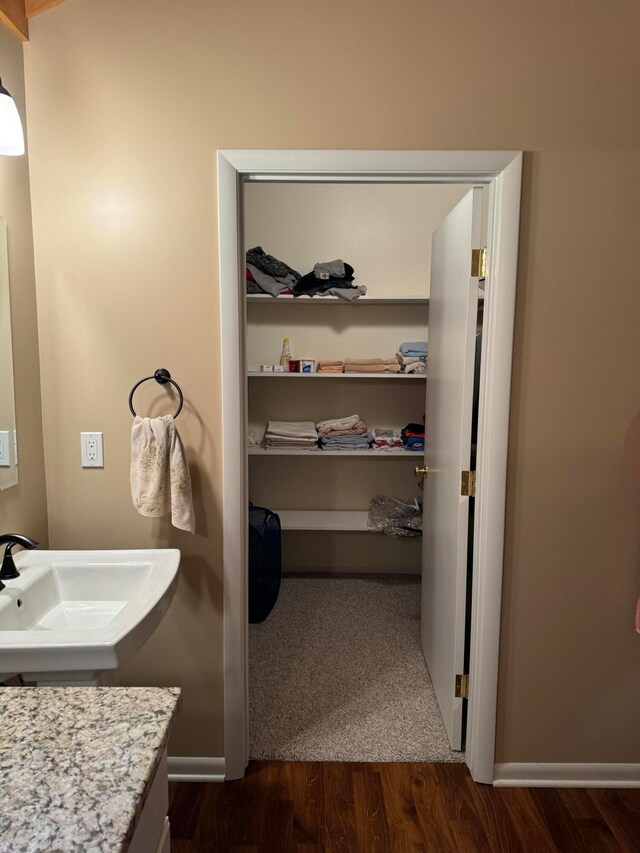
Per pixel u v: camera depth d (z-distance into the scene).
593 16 1.57
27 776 0.68
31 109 1.61
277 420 3.46
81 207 1.64
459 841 1.62
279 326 3.39
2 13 1.45
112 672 1.53
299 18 1.58
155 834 0.86
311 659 2.58
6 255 1.50
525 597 1.77
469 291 1.76
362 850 1.59
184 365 1.70
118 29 1.58
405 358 3.14
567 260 1.65
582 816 1.71
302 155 1.61
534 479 1.73
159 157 1.62
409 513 3.29
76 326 1.69
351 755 1.96
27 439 1.63
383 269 3.40
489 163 1.60
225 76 1.59
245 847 1.59
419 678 2.43
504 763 1.84
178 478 1.62
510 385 1.68
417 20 1.58
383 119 1.60
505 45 1.58
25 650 1.07
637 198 1.63
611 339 1.68
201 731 1.83
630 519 1.75
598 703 1.81
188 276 1.67
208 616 1.79
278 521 3.12
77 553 1.59
